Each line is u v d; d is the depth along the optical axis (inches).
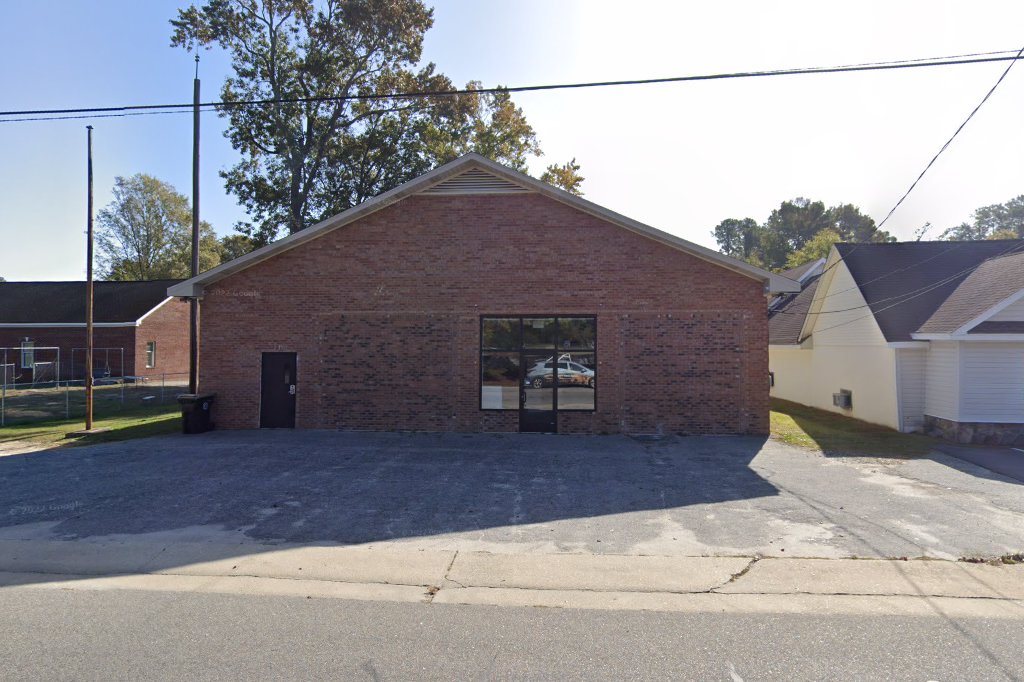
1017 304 578.6
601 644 186.2
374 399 625.6
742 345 600.1
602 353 609.0
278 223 1252.5
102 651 179.2
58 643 184.5
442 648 182.9
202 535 294.0
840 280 808.3
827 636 192.4
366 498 364.2
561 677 165.6
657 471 440.8
